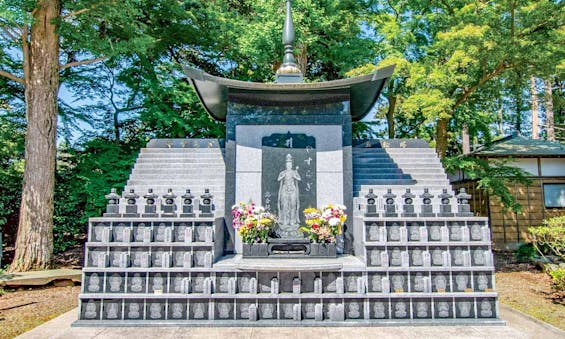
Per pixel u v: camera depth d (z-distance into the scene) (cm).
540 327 475
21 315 543
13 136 1045
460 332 432
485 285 473
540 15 804
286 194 607
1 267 843
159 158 788
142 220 483
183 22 1191
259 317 462
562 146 1325
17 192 1031
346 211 603
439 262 479
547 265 746
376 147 866
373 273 471
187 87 1138
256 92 630
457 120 1253
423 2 1108
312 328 445
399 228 485
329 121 627
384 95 1336
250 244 525
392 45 1118
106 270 468
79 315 460
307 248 542
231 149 620
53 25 811
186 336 418
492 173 999
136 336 418
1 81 1016
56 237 1022
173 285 469
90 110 1215
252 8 1251
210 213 507
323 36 1191
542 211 1208
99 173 1012
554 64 816
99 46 812
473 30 808
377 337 415
